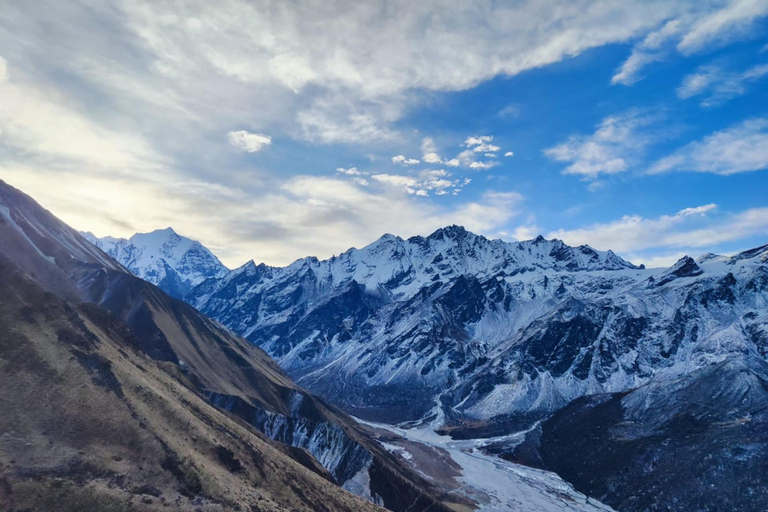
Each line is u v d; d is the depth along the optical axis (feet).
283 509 242.78
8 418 203.82
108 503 189.47
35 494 181.27
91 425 217.56
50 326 253.03
